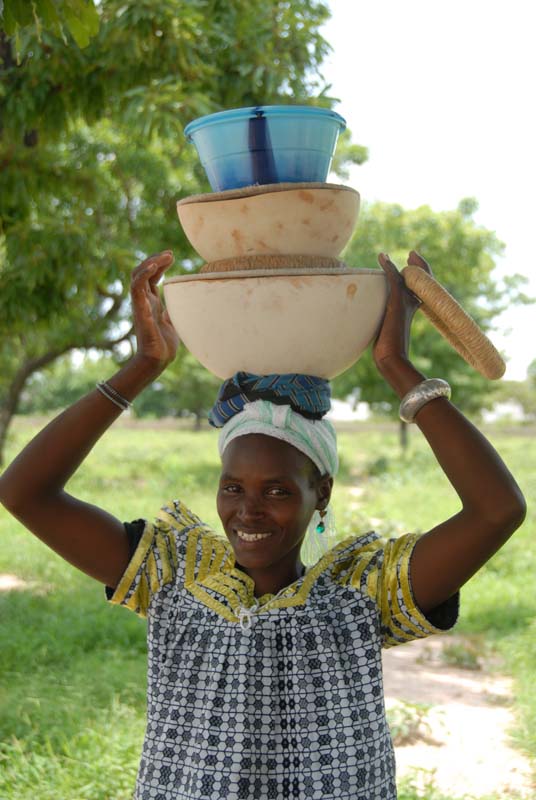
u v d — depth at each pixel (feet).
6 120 23.30
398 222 67.77
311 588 6.07
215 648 5.93
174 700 5.94
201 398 142.10
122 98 23.41
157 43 22.93
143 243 42.57
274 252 5.98
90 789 13.60
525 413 183.62
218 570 6.23
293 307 5.68
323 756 5.74
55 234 28.14
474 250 68.28
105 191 39.29
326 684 5.83
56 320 30.71
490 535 5.69
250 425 5.99
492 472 5.71
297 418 6.00
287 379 5.98
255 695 5.82
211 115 6.08
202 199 5.94
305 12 26.11
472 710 19.31
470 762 16.37
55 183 25.75
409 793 14.39
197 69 23.24
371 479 67.67
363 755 5.80
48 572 30.53
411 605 5.89
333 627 5.97
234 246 6.01
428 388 5.85
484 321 83.46
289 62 25.30
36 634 21.80
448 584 5.82
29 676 18.97
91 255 29.76
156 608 6.15
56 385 143.43
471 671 22.35
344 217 5.99
